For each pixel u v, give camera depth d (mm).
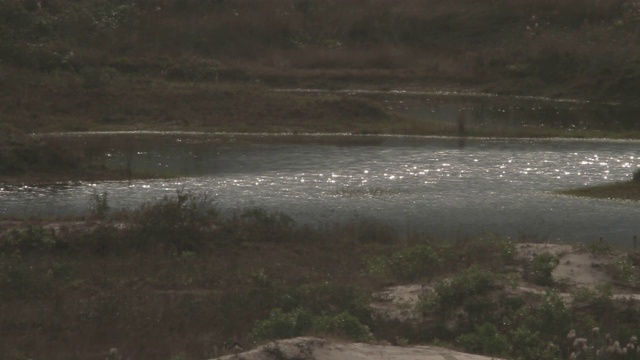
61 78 108812
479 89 121562
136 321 39000
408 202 66500
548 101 116125
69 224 55344
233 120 98562
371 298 42000
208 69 119812
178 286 45812
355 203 66062
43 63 113188
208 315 39656
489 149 87188
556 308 38062
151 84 109625
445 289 40094
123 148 86062
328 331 33219
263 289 42094
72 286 44844
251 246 53000
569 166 79812
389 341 36125
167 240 52375
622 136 95500
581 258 49750
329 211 63719
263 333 33906
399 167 78312
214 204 64625
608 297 41125
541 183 73188
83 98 101500
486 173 76438
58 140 87625
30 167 73812
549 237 58594
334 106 101500
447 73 125250
